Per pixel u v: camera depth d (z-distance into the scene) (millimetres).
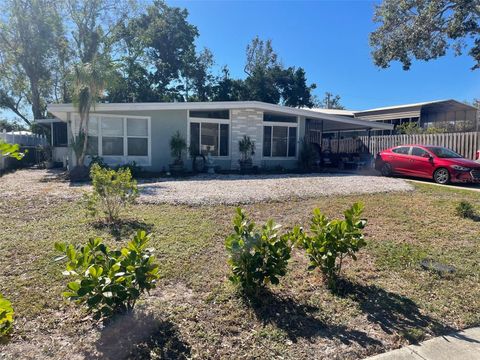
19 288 3420
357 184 10469
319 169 16391
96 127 12938
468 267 4316
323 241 3504
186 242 4914
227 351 2586
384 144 17344
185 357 2488
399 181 11336
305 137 17109
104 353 2498
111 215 5777
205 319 2996
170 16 30266
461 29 16219
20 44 22562
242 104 13891
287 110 14695
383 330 2928
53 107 12242
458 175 10883
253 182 10578
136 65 27797
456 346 2717
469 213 6648
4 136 16953
